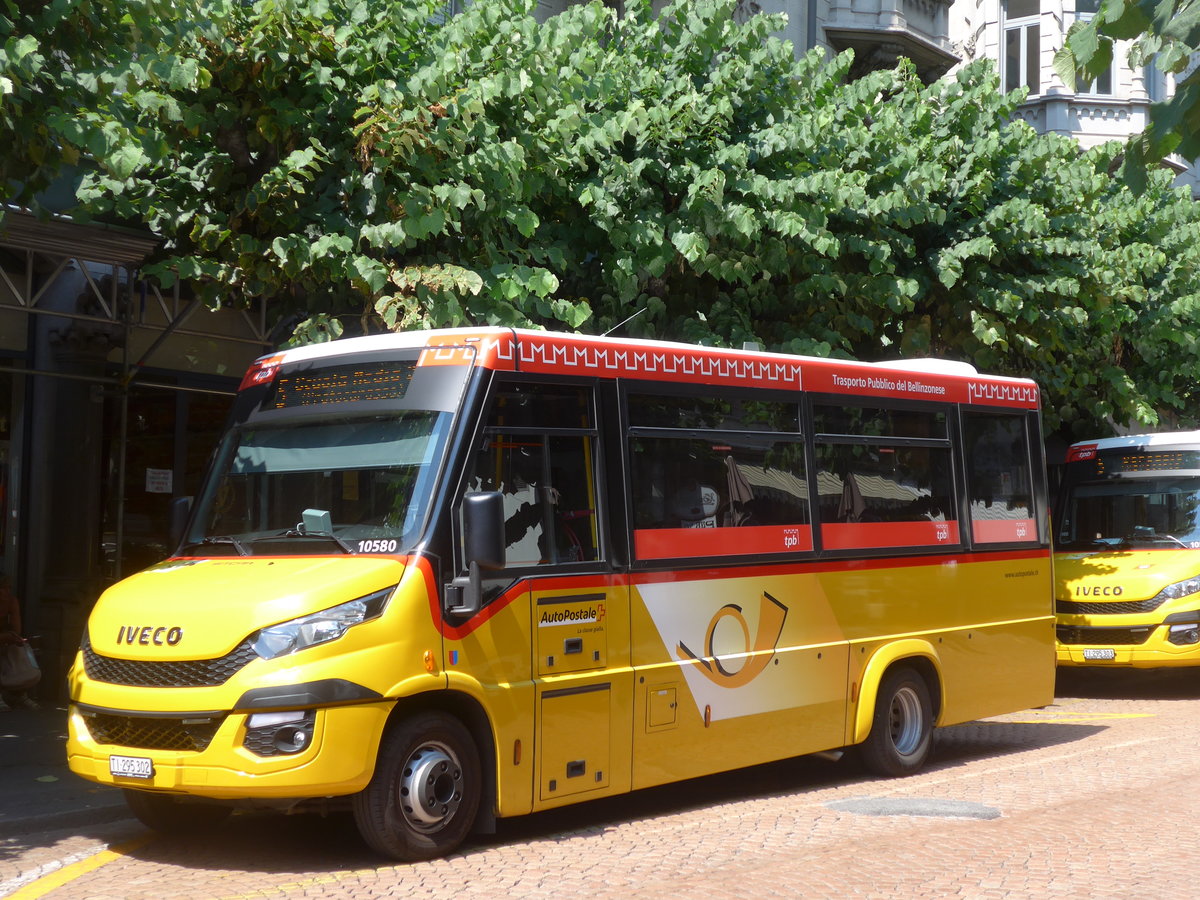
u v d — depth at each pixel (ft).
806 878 23.11
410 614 23.76
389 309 33.96
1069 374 59.77
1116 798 31.01
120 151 28.68
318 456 26.43
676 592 28.66
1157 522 54.95
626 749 27.27
